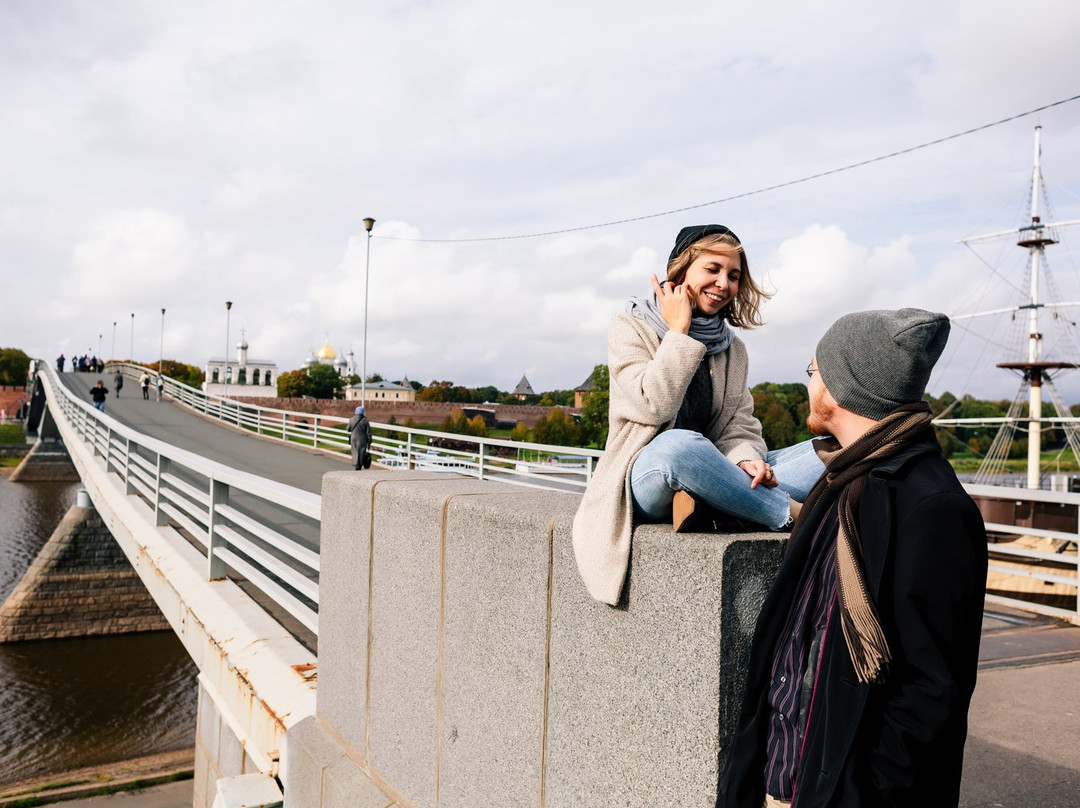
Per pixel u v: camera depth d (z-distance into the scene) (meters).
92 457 18.08
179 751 14.79
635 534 1.97
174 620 7.20
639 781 1.96
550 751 2.31
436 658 2.90
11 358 150.12
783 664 1.54
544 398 131.88
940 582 1.28
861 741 1.33
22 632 22.39
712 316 2.04
